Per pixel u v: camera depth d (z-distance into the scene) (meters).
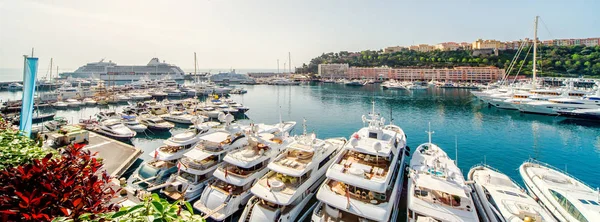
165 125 47.34
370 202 16.53
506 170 29.55
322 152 22.94
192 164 23.52
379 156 20.62
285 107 76.38
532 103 63.06
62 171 4.99
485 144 39.31
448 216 15.23
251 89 134.00
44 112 61.53
